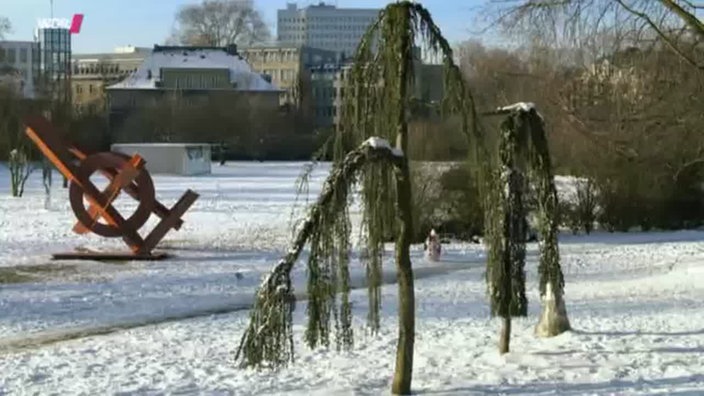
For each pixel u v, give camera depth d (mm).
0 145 70688
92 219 25516
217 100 107438
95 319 16266
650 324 14203
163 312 17109
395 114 9219
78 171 25391
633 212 35312
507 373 10797
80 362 12102
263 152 104312
